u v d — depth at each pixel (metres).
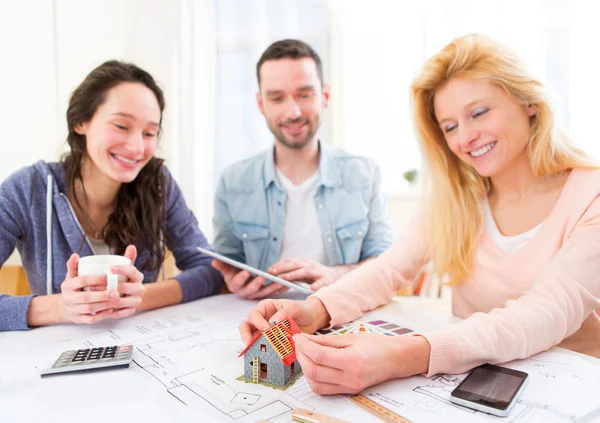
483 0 2.01
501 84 0.95
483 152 1.00
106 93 1.12
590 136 1.92
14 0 1.92
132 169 1.18
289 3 2.24
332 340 0.67
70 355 0.75
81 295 0.88
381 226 1.59
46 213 1.19
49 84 1.99
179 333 0.89
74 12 2.00
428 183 1.17
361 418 0.56
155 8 2.11
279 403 0.60
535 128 1.00
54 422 0.56
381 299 1.03
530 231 1.00
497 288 1.02
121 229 1.26
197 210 2.22
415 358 0.67
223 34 2.19
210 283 1.23
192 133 2.18
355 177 1.56
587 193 0.92
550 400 0.59
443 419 0.55
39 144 2.00
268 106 1.48
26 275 1.26
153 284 1.12
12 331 0.92
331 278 1.24
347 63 2.39
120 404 0.60
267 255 1.55
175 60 2.15
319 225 1.54
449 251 1.10
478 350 0.69
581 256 0.82
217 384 0.66
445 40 2.09
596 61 1.89
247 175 1.57
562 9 1.92
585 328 0.97
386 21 2.34
